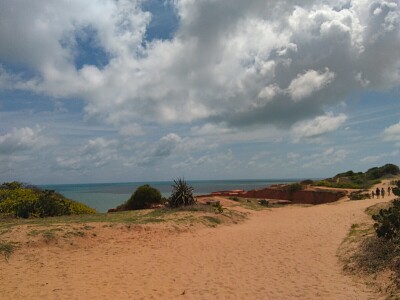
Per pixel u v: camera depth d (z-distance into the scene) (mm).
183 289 9719
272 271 11023
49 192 25547
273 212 29953
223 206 29922
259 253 13516
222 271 11328
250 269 11398
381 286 8594
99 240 15570
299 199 48781
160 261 12789
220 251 14172
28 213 22078
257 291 9258
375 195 40406
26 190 26562
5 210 22234
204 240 16516
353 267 10359
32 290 9602
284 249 13961
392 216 11172
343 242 13945
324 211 27766
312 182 58719
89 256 13445
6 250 13008
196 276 10875
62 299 8945
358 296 8320
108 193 94688
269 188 53219
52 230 15516
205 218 21750
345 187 55094
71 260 12805
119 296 9195
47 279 10594
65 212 24156
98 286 9992
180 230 18484
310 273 10492
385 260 9812
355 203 32938
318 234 16828
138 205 29797
